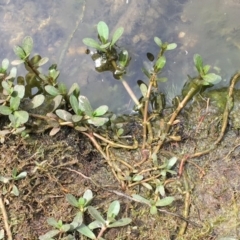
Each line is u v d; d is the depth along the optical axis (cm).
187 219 34
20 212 33
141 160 36
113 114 38
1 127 36
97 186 35
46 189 34
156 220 33
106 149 37
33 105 35
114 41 36
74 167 36
